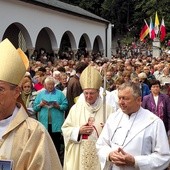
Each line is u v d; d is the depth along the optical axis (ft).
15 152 9.37
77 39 105.81
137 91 14.07
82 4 194.08
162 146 13.79
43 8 85.71
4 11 71.15
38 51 101.96
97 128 18.48
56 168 9.82
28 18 79.92
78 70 28.81
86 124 18.47
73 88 28.63
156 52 113.70
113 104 22.30
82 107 19.12
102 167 14.21
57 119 27.40
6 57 9.46
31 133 9.50
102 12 199.52
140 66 52.54
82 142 18.45
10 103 9.50
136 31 191.21
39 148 9.43
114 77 39.96
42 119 27.27
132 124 14.20
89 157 18.17
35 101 27.50
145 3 184.55
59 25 94.99
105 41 128.67
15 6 74.90
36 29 83.56
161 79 43.88
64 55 105.29
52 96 27.53
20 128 9.53
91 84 18.69
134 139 13.96
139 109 14.35
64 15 97.40
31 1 78.95
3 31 71.20
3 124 9.54
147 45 154.20
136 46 156.04
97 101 18.99
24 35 79.92
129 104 14.02
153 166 13.58
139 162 13.52
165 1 176.76
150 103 27.27
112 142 14.40
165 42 154.71
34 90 32.14
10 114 9.61
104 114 18.42
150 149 13.99
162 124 14.10
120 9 197.47
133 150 13.89
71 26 102.01
